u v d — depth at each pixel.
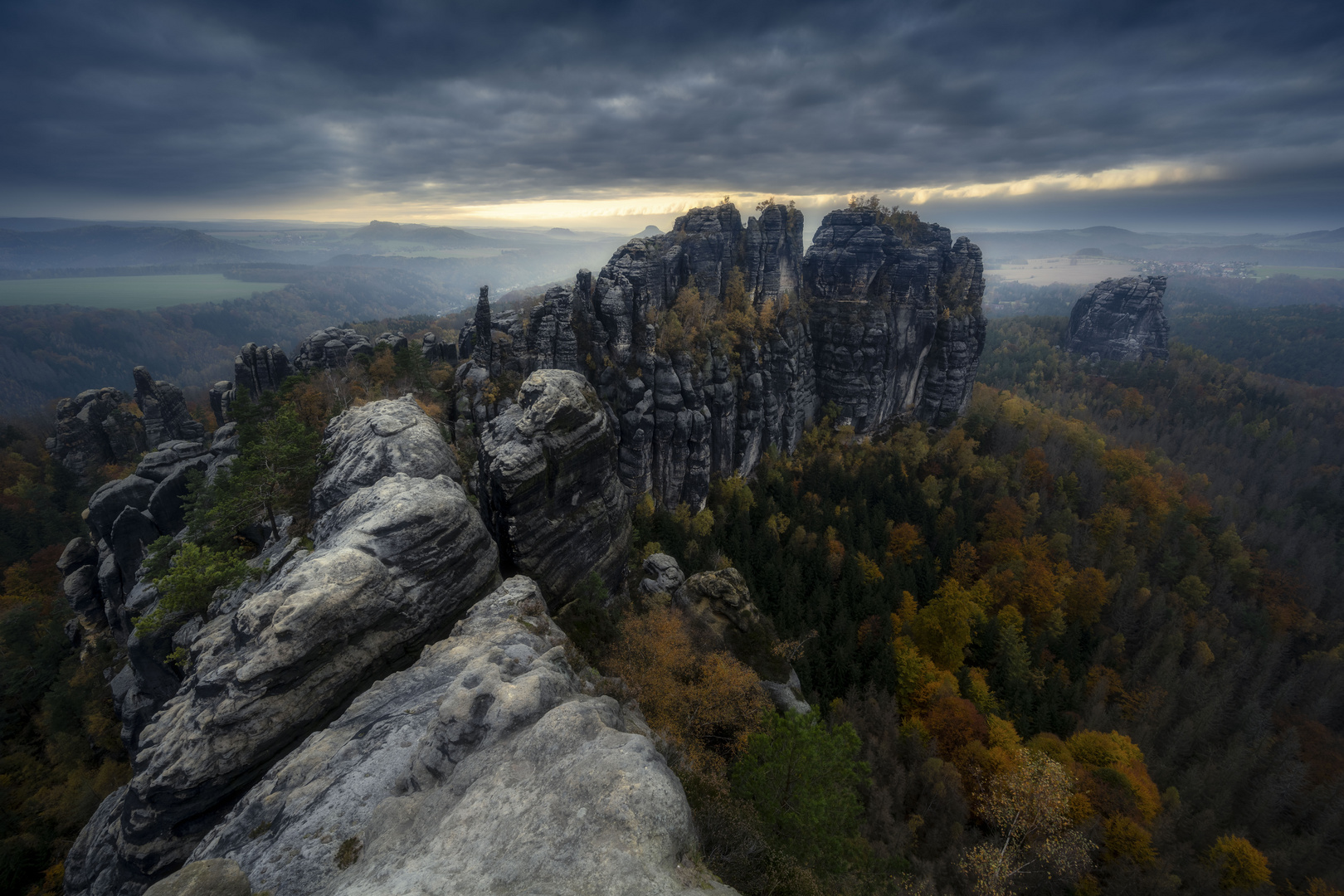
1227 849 56.28
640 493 121.69
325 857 18.34
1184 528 128.88
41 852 52.34
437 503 39.16
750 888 18.77
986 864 44.66
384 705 27.75
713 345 133.50
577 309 123.19
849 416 169.62
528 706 21.45
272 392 80.38
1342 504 164.75
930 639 86.75
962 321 178.50
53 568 96.69
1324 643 109.31
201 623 44.88
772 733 28.20
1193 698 81.88
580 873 14.51
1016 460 150.25
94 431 133.88
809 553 104.56
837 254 171.75
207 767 27.14
